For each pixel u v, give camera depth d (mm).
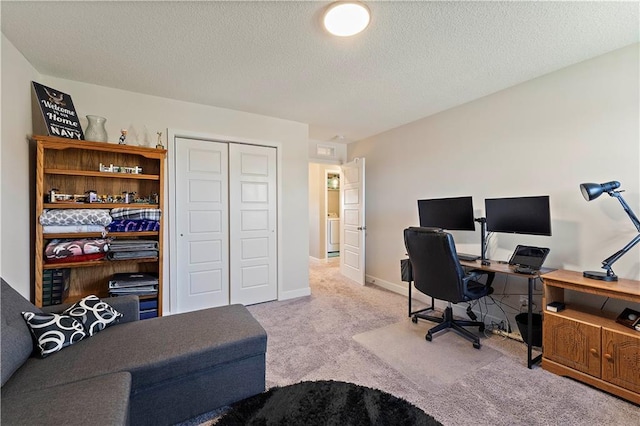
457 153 3133
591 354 1797
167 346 1464
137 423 1319
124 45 1957
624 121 2006
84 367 1270
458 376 1933
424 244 2389
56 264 2164
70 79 2490
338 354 2232
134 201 2664
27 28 1750
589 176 2170
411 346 2363
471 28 1760
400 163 3889
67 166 2473
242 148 3361
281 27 1754
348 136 4441
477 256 2818
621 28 1765
